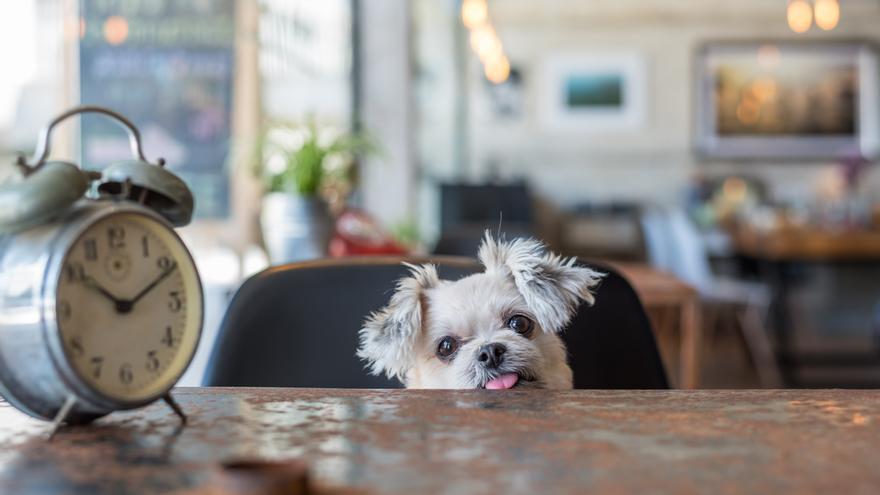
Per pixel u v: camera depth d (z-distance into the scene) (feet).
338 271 4.67
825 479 1.80
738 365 18.71
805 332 24.40
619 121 28.17
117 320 2.26
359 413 2.42
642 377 4.58
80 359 2.17
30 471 1.89
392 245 11.58
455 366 3.78
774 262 19.83
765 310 22.04
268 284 4.62
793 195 27.71
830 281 24.52
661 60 28.14
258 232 12.12
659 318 13.37
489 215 25.90
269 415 2.40
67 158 11.78
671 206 28.12
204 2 12.12
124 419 2.37
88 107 2.46
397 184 17.15
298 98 15.15
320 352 4.52
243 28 12.21
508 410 2.44
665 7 28.04
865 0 27.73
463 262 4.70
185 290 2.43
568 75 28.19
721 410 2.44
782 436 2.14
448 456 1.97
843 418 2.34
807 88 27.99
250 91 12.22
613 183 28.22
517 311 3.98
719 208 25.88
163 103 12.04
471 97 28.07
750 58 28.02
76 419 2.25
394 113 17.13
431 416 2.37
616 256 27.22
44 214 2.16
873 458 1.95
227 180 12.12
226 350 4.45
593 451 2.01
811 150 27.94
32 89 17.85
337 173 11.70
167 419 2.37
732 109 28.07
